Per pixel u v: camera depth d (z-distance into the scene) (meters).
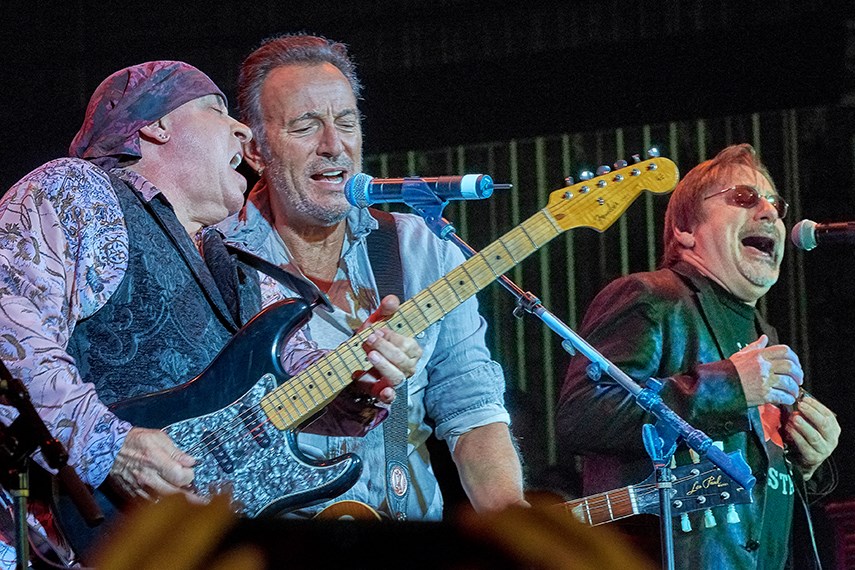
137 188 5.95
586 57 12.30
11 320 5.27
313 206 7.11
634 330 8.27
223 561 1.92
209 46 12.86
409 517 7.00
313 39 7.59
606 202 6.60
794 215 12.37
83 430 5.23
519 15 12.43
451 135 12.70
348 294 7.23
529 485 12.17
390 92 12.73
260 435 5.69
